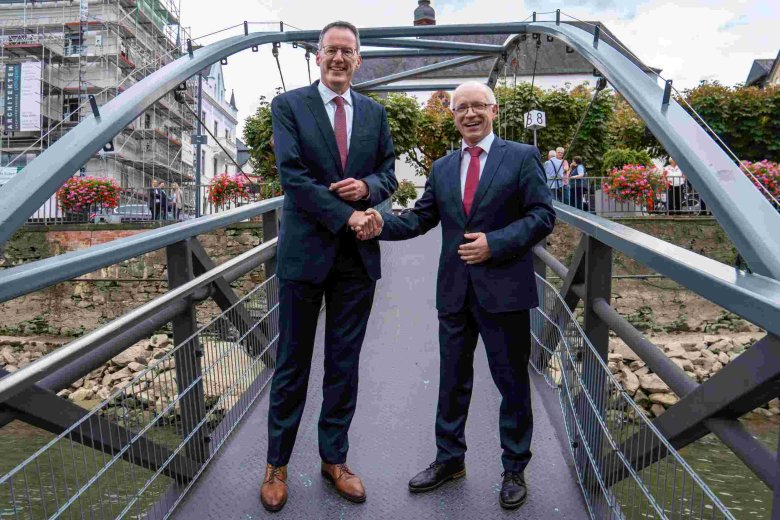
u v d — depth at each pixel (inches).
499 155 92.0
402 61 1451.8
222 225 118.4
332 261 89.2
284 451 91.8
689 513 54.5
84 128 82.7
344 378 93.5
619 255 437.4
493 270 89.0
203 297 101.9
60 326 458.0
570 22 201.3
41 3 1153.4
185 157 1379.2
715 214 58.9
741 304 46.6
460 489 95.8
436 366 150.1
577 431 97.1
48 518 56.9
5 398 49.8
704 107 684.1
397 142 729.0
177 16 1348.4
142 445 78.2
